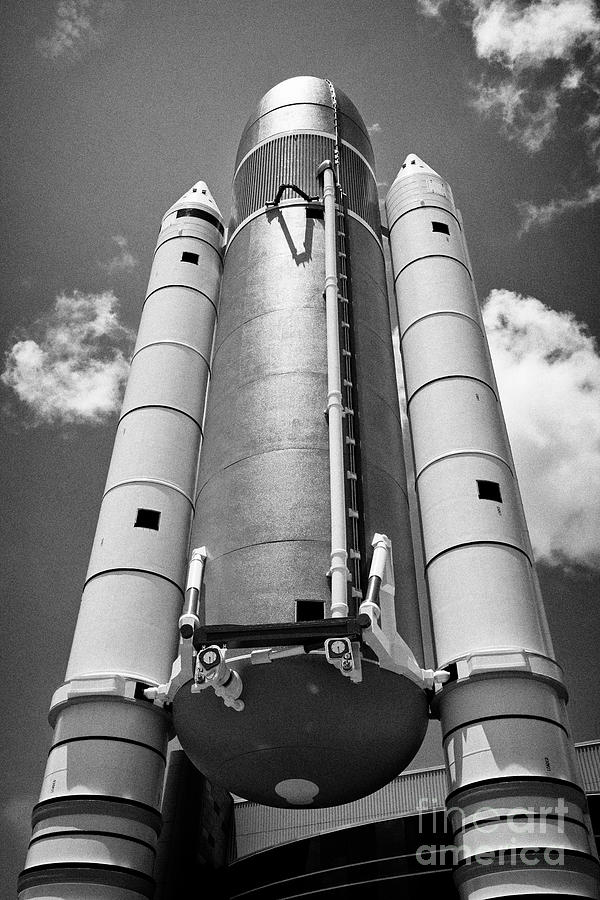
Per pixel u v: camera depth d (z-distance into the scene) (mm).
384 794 22031
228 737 12383
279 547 13484
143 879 13266
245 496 14352
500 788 12422
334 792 12938
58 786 13625
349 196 19922
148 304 20406
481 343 18547
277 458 14609
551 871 11797
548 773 12578
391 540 14500
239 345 16922
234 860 22141
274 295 17234
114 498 17031
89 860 12969
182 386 18750
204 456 16188
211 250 21438
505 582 14602
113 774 13680
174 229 21719
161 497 17031
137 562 16047
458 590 14648
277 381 15750
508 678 13453
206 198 22703
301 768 12359
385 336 18000
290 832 22188
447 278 19297
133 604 15562
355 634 11781
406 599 14258
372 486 14797
